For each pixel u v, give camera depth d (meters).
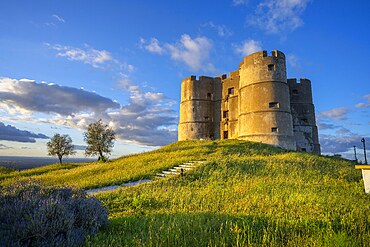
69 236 4.83
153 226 6.26
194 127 44.94
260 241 5.15
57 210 5.16
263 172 16.17
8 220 4.84
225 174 16.00
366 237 5.26
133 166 22.62
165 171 19.64
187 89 46.72
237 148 28.59
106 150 39.19
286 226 6.06
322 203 8.13
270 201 8.74
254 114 34.59
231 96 42.84
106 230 6.19
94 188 15.99
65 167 34.00
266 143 32.91
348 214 6.85
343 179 13.85
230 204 8.73
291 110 38.53
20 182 7.46
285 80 35.56
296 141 37.53
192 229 5.84
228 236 5.42
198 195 10.55
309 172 15.73
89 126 39.47
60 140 51.19
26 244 4.39
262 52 35.56
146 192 11.62
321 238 5.23
